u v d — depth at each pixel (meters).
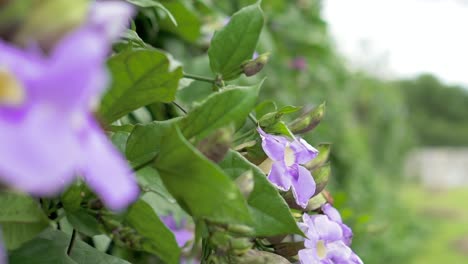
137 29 1.01
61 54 0.39
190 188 0.55
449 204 9.85
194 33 1.05
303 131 0.71
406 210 5.68
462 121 16.19
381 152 6.76
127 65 0.57
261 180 0.61
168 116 0.88
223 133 0.55
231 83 0.97
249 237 0.63
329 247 0.68
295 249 0.68
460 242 6.96
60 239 0.60
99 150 0.41
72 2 0.43
